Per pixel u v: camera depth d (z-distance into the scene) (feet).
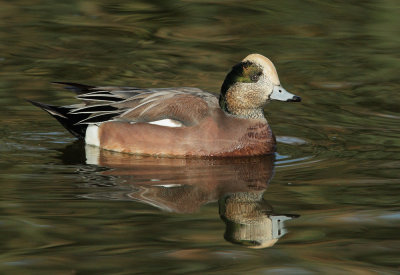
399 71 54.95
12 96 49.19
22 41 59.26
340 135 44.29
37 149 41.39
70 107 43.60
